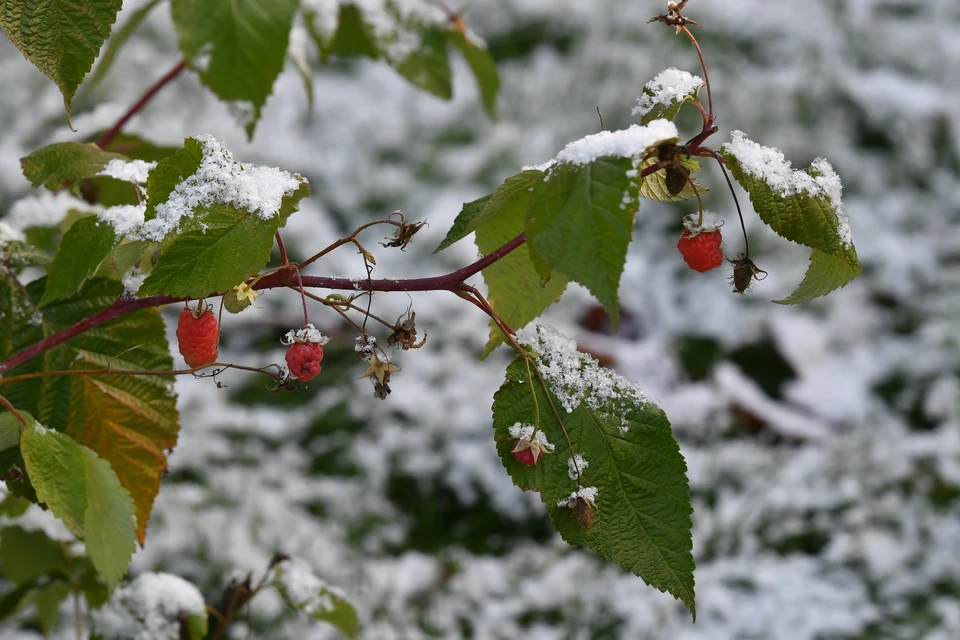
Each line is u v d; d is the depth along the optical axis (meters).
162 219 1.18
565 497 1.34
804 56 6.35
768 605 3.55
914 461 4.21
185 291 1.15
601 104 5.82
